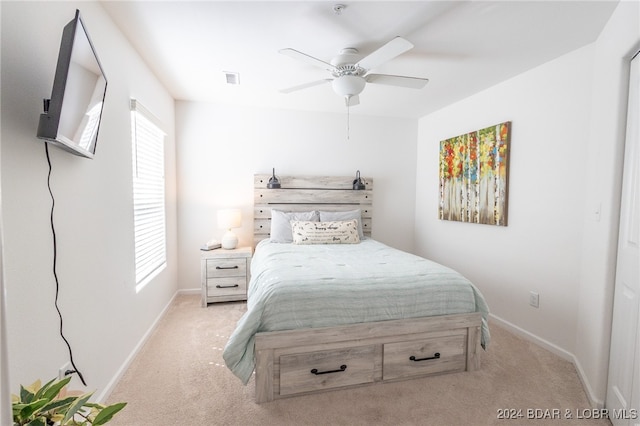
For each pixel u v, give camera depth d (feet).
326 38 6.72
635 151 4.93
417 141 13.65
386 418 5.28
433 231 12.46
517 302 8.62
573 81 7.11
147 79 8.18
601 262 5.68
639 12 4.66
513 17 5.84
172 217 10.93
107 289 5.74
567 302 7.27
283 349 5.65
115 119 6.13
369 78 7.14
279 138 12.35
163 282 9.69
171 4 5.55
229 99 11.23
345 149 12.97
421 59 7.64
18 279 3.53
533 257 8.12
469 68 8.15
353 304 5.99
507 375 6.55
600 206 5.85
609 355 5.46
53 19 4.17
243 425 5.08
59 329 4.27
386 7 5.57
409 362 6.32
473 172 10.06
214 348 7.63
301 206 12.44
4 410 2.03
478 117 10.06
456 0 5.36
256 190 12.03
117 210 6.20
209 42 6.94
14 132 3.48
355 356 6.02
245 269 10.75
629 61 5.23
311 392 5.84
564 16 5.78
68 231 4.50
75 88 3.80
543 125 7.83
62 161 4.35
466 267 10.61
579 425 5.18
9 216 3.41
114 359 6.03
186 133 11.51
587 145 6.80
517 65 7.95
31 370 3.72
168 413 5.33
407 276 6.52
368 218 13.06
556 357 7.32
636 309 4.59
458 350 6.60
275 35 6.61
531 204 8.16
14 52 3.47
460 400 5.74
